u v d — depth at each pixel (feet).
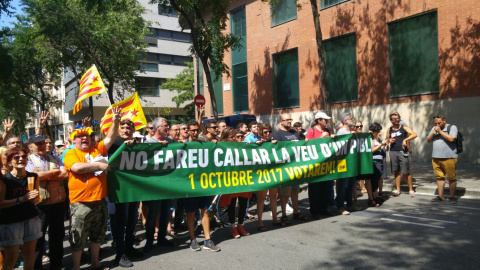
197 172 17.89
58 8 62.08
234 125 59.21
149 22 78.38
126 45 71.15
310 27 58.44
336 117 55.01
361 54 51.08
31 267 13.74
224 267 15.12
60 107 152.56
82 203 14.46
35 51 79.51
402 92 46.80
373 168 25.36
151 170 16.67
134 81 80.89
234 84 74.79
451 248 15.87
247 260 15.84
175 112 134.82
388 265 14.40
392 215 22.30
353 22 51.93
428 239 17.25
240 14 72.38
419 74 44.96
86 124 18.71
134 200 16.15
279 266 14.96
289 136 22.74
